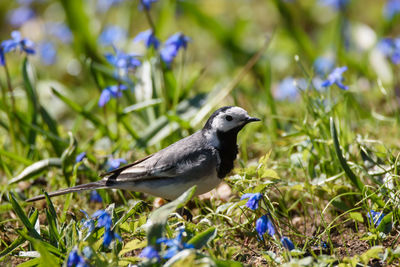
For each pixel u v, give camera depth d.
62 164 10.28
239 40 16.88
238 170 8.59
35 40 19.47
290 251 7.27
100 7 18.05
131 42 17.06
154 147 12.02
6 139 12.91
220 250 7.22
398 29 17.94
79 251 6.88
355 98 12.98
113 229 7.25
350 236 8.41
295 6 19.00
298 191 9.73
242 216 9.05
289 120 11.38
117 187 9.02
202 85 15.83
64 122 14.82
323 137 10.09
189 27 19.25
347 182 9.41
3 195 10.47
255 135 12.09
